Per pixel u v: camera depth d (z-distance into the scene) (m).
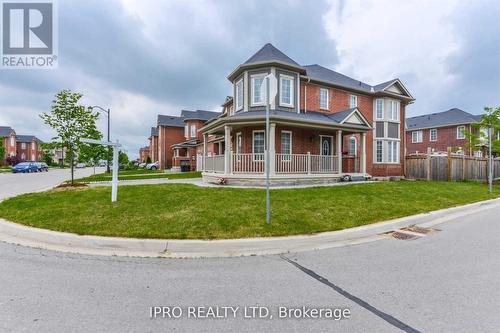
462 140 33.78
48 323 2.73
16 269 4.10
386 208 8.27
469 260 4.62
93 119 12.68
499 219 8.00
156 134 50.91
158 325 2.73
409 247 5.37
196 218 6.40
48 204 8.03
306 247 5.34
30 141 72.12
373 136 19.86
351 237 6.03
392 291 3.49
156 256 4.73
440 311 3.02
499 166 21.73
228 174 13.09
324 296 3.36
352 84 19.59
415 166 20.17
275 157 13.90
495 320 2.83
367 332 2.64
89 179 19.20
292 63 15.52
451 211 8.87
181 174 24.56
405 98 20.61
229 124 13.26
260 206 7.72
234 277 3.90
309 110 17.20
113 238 5.21
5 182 18.81
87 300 3.20
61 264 4.30
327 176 14.28
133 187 11.19
